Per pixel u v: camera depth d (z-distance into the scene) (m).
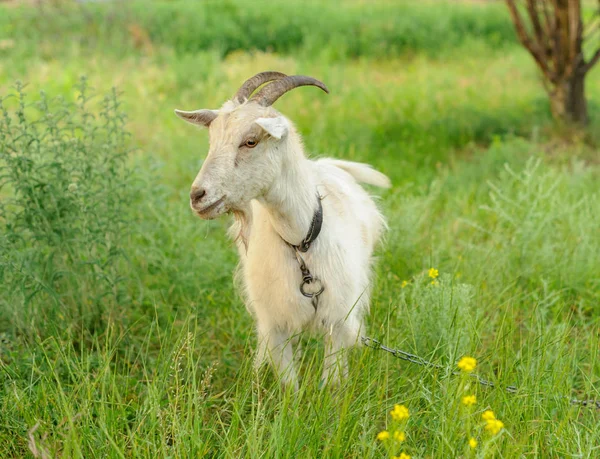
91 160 4.69
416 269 5.21
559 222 5.88
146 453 3.05
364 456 3.02
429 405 3.34
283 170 3.34
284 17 16.86
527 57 15.04
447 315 3.95
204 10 17.14
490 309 4.68
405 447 3.19
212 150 3.16
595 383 3.87
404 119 9.64
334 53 15.02
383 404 3.56
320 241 3.59
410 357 3.74
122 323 4.54
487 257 5.22
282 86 3.28
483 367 4.00
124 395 3.81
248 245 3.54
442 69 13.77
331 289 3.65
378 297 4.72
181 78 11.48
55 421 3.48
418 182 7.45
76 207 4.47
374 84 11.69
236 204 3.22
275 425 3.01
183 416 3.31
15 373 3.73
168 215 5.73
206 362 4.21
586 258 5.26
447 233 5.81
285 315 3.73
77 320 4.51
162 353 4.05
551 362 3.79
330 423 3.26
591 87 12.68
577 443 3.16
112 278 4.58
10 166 4.29
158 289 4.97
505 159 7.99
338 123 9.15
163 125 9.17
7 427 3.39
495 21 18.70
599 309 4.89
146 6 16.84
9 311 4.28
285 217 3.44
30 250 4.32
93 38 14.02
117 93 4.92
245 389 3.58
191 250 5.29
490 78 12.72
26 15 15.23
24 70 12.05
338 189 4.00
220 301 4.92
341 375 3.45
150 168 5.98
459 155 8.81
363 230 4.12
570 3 9.41
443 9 19.89
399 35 16.53
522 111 10.20
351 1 21.39
